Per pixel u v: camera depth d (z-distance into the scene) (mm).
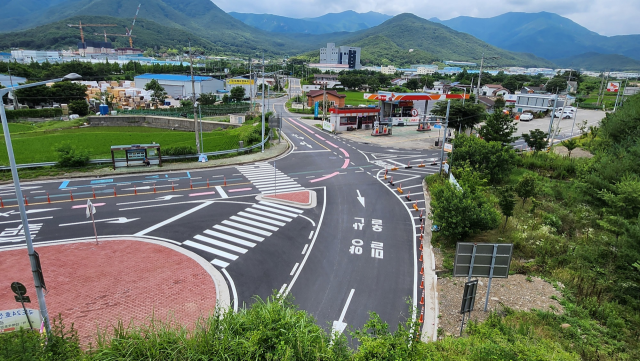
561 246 21406
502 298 16969
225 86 125625
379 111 66688
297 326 10547
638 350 13164
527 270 19406
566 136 64375
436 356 10602
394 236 23750
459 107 54062
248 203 28469
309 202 28734
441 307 16406
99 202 27828
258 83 137375
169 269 18719
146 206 27234
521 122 77688
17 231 22594
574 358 11062
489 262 14867
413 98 61031
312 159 43688
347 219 26203
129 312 15281
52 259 19344
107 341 11594
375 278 18797
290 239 22719
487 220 21375
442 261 20672
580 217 25359
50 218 24703
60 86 85375
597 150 39781
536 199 30266
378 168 40469
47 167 35594
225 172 37062
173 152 39969
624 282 17062
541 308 16156
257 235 23078
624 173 25578
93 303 15773
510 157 35375
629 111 40281
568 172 39250
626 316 15523
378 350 9398
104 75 130875
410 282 18562
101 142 50156
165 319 14859
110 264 18984
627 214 21281
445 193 22641
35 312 12336
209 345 10148
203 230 23500
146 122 70438
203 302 16141
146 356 9891
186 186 32125
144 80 119438
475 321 15227
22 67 108562
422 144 54062
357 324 15320
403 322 15484
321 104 86000
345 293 17453
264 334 10219
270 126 50406
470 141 36469
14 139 51500
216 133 59312
